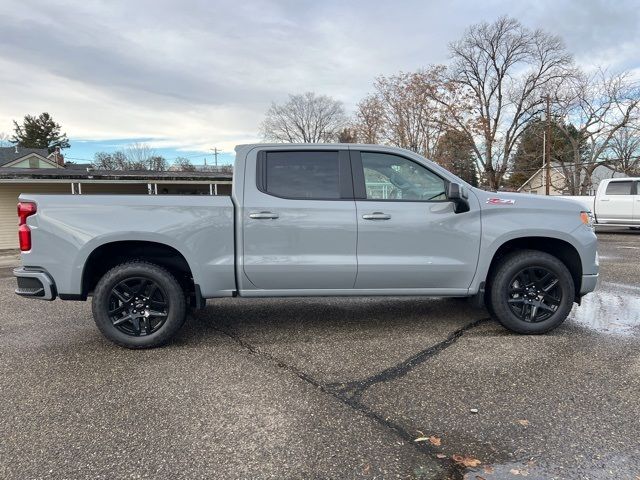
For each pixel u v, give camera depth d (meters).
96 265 4.20
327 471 2.31
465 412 2.89
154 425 2.77
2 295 6.63
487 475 2.26
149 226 3.90
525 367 3.58
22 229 3.90
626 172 35.12
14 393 3.21
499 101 38.47
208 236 4.00
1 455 2.46
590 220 4.40
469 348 4.01
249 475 2.29
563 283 4.27
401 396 3.12
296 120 54.66
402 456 2.43
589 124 35.28
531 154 41.59
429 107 37.19
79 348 4.14
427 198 4.25
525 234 4.22
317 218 4.06
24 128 66.50
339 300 5.83
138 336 4.05
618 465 2.32
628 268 8.22
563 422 2.75
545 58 36.81
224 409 2.96
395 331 4.52
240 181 4.09
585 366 3.58
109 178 19.78
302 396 3.13
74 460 2.41
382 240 4.13
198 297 4.05
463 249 4.21
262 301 5.82
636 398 3.04
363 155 4.24
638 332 4.43
